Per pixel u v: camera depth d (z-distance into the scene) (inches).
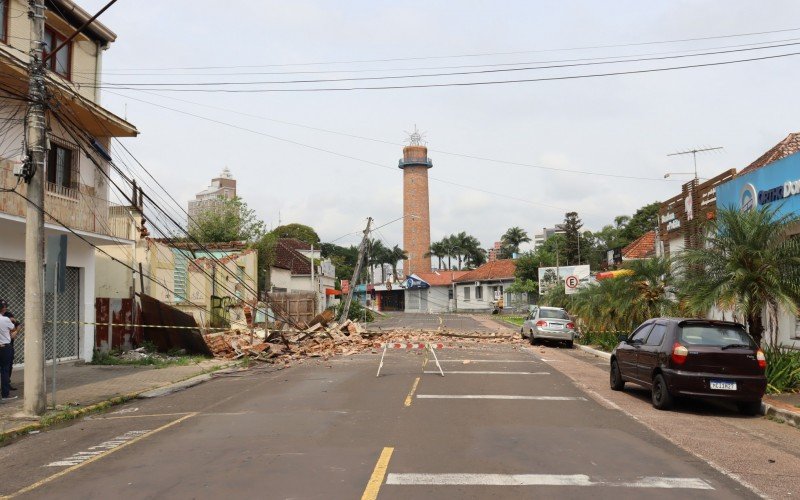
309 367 757.3
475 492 250.1
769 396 477.4
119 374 679.7
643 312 869.8
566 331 1072.8
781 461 305.3
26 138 468.4
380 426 382.9
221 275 1369.3
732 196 807.1
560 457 306.8
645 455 312.8
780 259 521.7
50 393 549.3
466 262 3939.5
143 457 319.9
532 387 558.9
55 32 751.7
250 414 433.7
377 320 2401.6
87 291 808.3
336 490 253.1
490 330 1611.7
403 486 257.9
